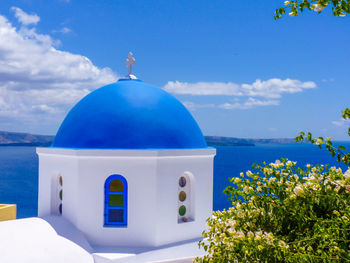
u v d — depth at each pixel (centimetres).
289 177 410
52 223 768
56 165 855
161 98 907
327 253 334
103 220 789
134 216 788
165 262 731
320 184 389
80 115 877
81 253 707
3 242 631
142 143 810
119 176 800
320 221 355
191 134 904
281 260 348
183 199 882
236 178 434
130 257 739
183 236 841
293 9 291
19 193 5747
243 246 370
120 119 833
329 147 350
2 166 9044
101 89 931
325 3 279
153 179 789
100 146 807
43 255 638
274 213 411
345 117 328
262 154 14112
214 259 416
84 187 785
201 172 886
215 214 450
